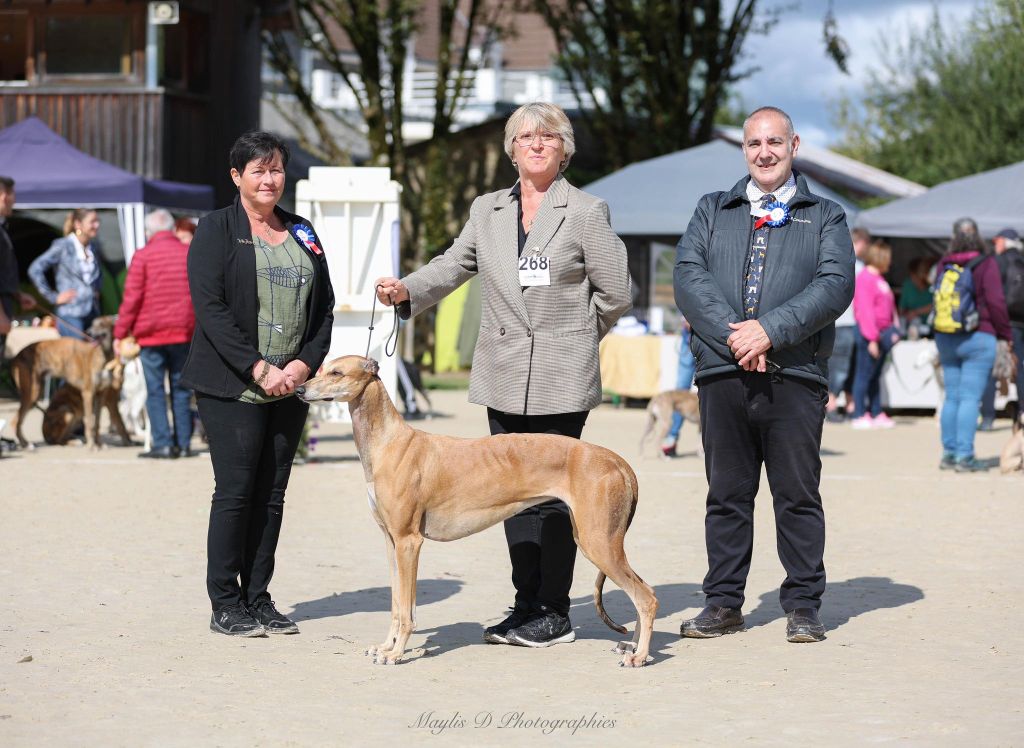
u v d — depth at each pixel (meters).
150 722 4.25
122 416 13.38
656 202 18.56
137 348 11.89
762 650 5.39
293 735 4.12
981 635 5.57
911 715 4.34
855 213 18.25
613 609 6.27
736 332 5.47
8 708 4.39
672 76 26.81
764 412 5.61
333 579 6.84
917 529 8.46
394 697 4.62
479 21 27.89
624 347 18.17
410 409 15.69
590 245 5.51
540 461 5.23
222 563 5.62
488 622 5.93
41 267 13.16
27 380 12.48
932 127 33.34
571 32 27.38
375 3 24.61
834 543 7.97
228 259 5.68
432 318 25.78
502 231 5.66
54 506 8.98
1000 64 31.86
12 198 11.20
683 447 13.88
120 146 20.06
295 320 5.77
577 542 5.22
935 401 17.23
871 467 11.88
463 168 27.56
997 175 18.11
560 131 5.54
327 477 10.70
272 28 25.39
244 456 5.64
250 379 5.62
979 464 11.53
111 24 20.03
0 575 6.69
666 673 5.00
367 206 10.76
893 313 16.17
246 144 5.70
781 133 5.70
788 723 4.26
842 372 16.44
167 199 16.27
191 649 5.29
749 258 5.75
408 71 34.72
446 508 5.22
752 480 5.78
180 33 20.89
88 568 6.92
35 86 20.17
